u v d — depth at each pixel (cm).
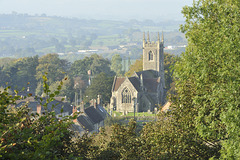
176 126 3988
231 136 3158
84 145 3928
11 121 2369
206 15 3591
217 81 3325
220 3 3441
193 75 3741
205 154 4003
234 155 3084
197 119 3462
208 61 3397
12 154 1995
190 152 3981
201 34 3516
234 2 3231
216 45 3266
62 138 3359
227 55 3155
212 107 3419
